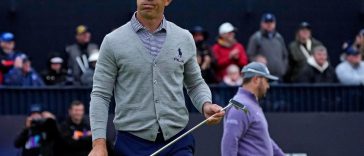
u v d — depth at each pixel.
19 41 22.41
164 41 9.25
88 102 18.02
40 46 22.45
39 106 17.36
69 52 19.64
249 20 22.86
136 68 9.16
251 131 13.07
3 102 17.94
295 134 17.97
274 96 18.34
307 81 19.38
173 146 9.28
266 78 13.36
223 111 9.18
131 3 22.61
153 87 9.18
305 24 19.89
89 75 18.39
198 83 9.49
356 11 23.17
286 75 19.80
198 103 9.41
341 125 18.06
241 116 12.98
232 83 18.84
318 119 18.02
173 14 22.73
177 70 9.27
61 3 22.50
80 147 16.55
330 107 18.50
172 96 9.24
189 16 22.77
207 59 18.73
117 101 9.28
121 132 9.32
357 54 19.25
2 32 22.38
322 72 19.42
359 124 18.09
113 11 22.58
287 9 22.94
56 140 16.52
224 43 19.30
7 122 17.64
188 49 9.37
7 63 18.83
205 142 17.36
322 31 23.09
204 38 19.98
